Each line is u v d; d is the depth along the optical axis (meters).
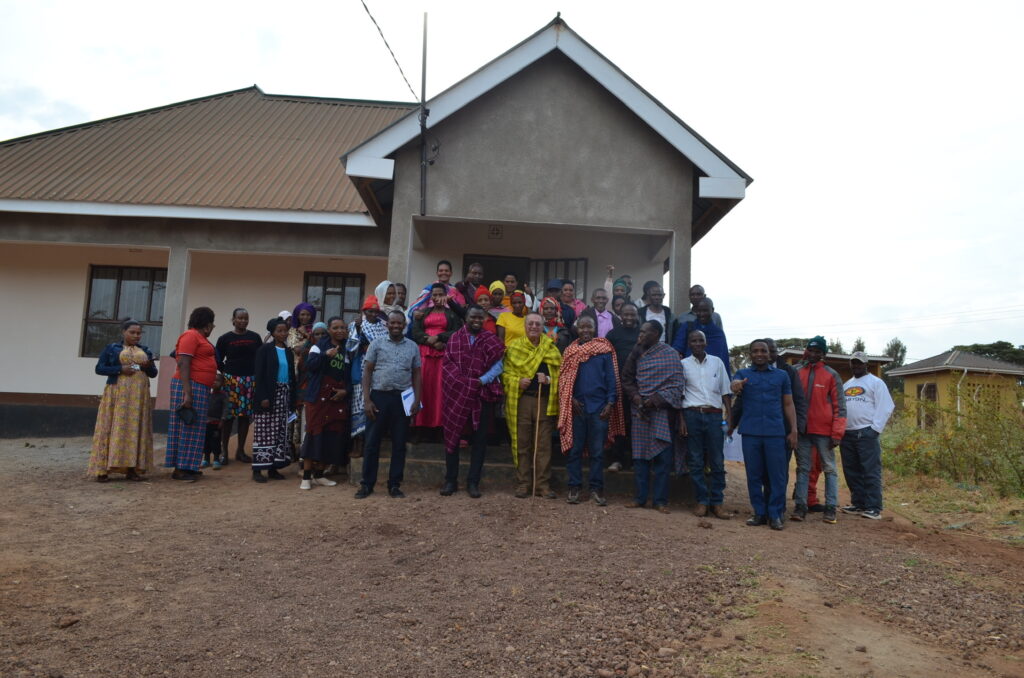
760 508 6.67
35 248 13.16
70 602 4.15
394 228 8.45
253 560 5.05
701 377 7.00
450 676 3.59
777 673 3.64
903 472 11.21
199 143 14.34
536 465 7.08
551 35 8.36
